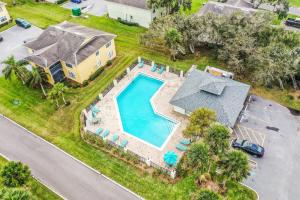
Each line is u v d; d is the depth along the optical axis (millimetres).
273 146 45875
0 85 60375
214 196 33531
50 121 52219
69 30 61469
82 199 40500
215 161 41438
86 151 46625
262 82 53031
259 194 39781
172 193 40219
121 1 76375
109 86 57781
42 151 47250
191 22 62781
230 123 45969
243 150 44812
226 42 59219
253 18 59219
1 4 78688
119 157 45344
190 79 54219
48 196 41000
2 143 49000
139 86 59000
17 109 54938
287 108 51812
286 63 50125
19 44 72688
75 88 58594
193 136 44406
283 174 42031
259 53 53156
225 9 70875
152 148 46562
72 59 56125
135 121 51844
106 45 62031
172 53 62375
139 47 69375
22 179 36562
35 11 86375
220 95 49281
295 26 76688
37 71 54562
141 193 40594
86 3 89625
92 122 50812
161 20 65438
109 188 41562
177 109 51844
